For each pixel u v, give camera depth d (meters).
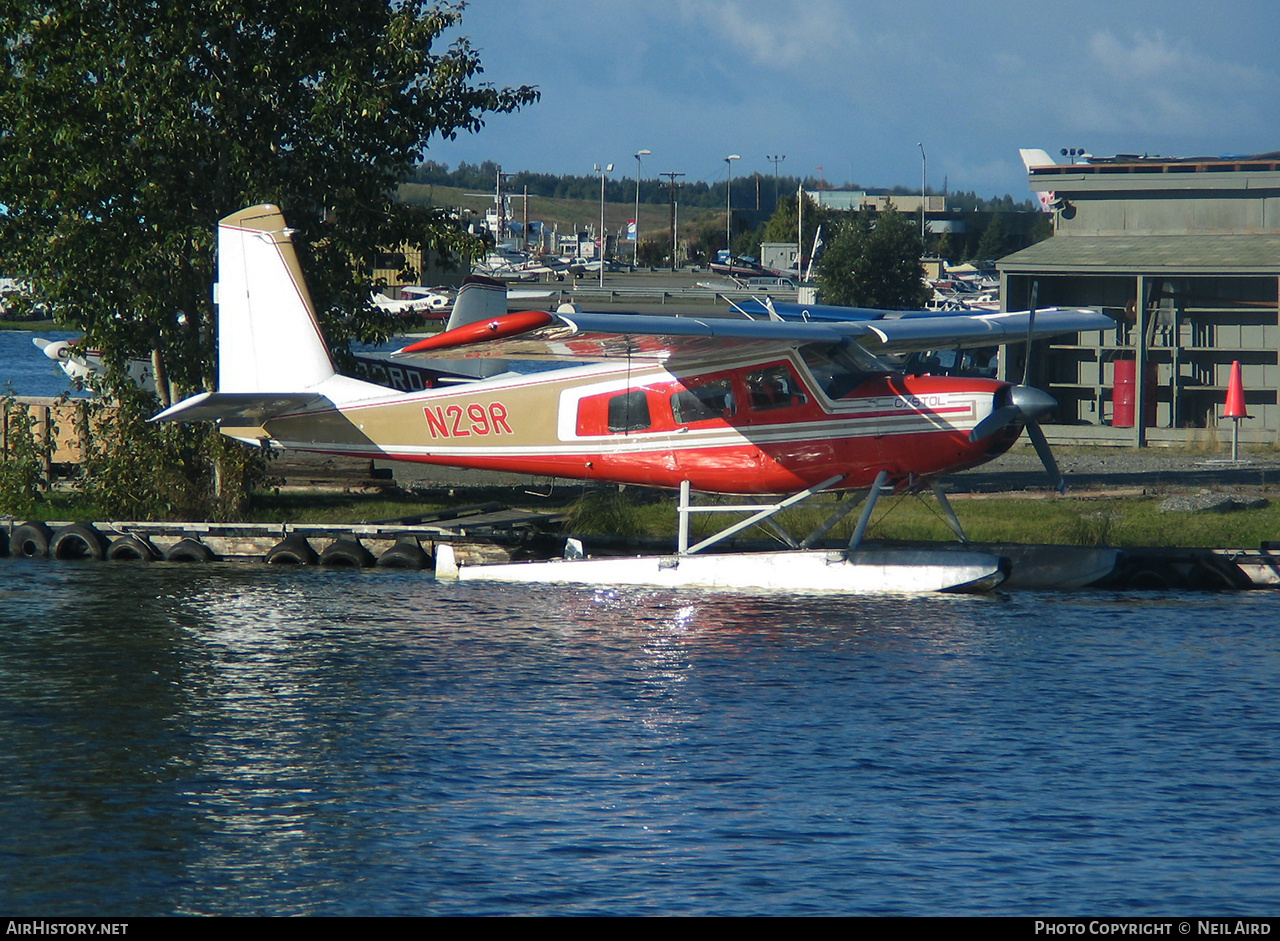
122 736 32.38
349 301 65.44
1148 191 95.62
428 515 60.59
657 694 35.75
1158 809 27.52
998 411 47.25
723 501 62.00
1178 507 60.72
